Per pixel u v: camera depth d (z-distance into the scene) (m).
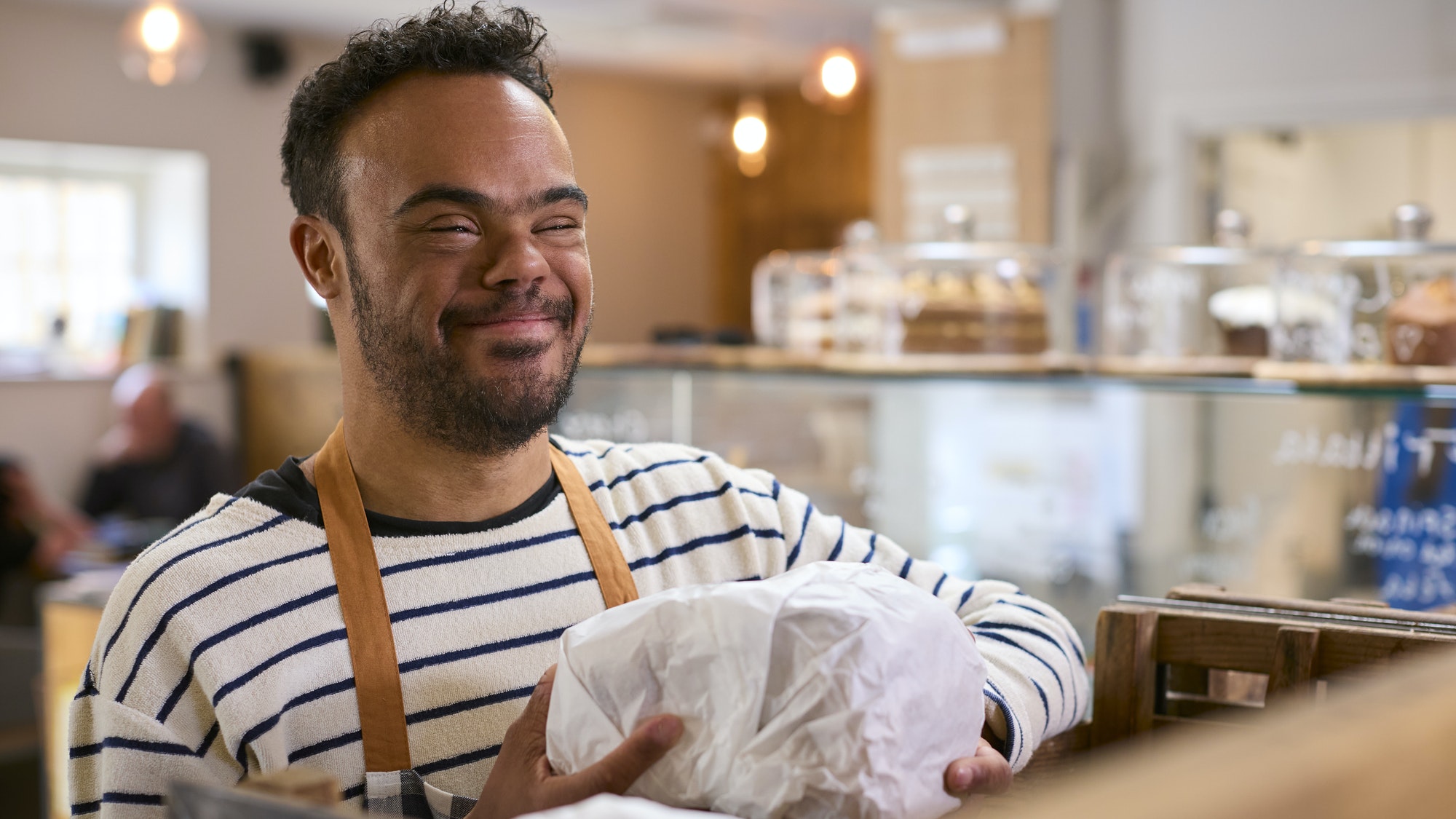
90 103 5.56
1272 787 0.29
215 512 0.89
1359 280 1.86
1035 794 0.88
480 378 0.84
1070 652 0.96
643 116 7.55
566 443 1.04
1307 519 1.86
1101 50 5.05
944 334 2.25
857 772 0.60
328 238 0.90
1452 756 0.35
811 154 7.43
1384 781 0.32
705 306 7.93
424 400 0.85
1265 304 2.02
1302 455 1.86
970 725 0.67
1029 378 2.04
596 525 0.96
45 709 2.37
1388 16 4.54
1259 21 4.78
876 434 2.21
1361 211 5.09
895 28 5.07
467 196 0.83
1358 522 1.82
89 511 4.80
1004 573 2.12
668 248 7.71
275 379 5.30
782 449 2.28
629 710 0.64
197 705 0.83
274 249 6.09
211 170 5.90
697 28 5.97
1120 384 1.96
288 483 0.91
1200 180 5.00
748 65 6.98
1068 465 2.06
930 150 5.03
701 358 2.38
